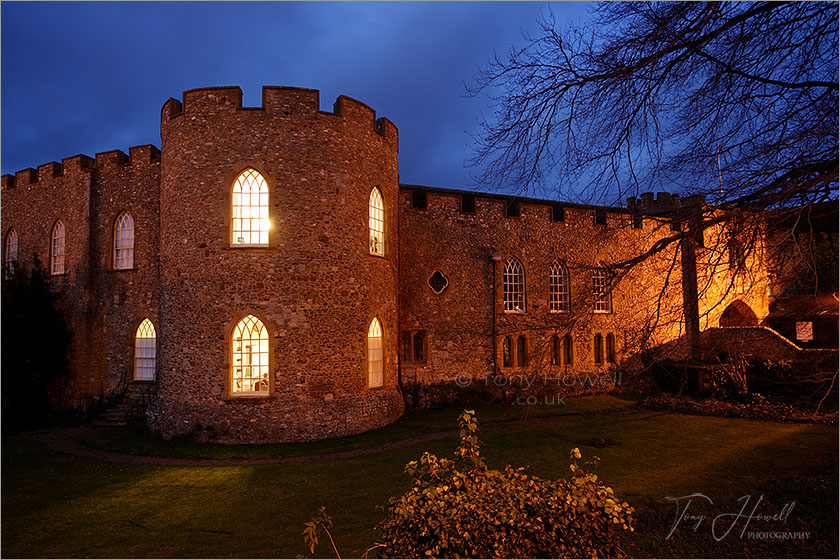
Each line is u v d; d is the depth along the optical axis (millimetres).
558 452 13797
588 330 25547
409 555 5117
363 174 17359
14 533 8828
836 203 5715
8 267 21688
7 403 18781
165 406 16234
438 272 22562
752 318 27953
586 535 5367
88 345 20703
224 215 15719
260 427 15023
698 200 6348
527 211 24812
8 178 23844
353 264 16719
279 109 16016
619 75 6410
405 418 18609
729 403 19781
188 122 16297
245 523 9086
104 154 21625
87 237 21078
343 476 11805
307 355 15547
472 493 5500
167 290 16641
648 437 15445
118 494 10867
